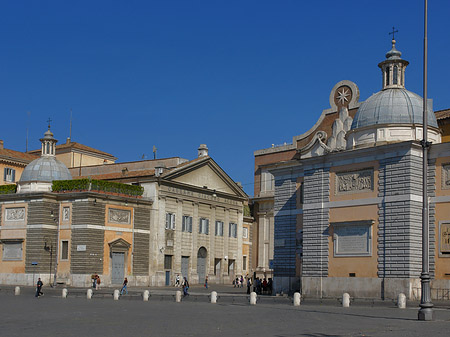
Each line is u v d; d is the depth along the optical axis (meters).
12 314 35.06
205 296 55.75
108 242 73.06
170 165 90.00
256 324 28.61
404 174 45.91
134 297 54.31
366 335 24.06
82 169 98.56
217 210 89.56
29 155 100.00
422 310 30.58
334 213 50.34
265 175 85.00
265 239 84.38
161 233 79.44
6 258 75.31
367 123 49.94
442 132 54.34
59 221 73.69
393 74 52.16
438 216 45.38
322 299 49.00
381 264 46.53
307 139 76.56
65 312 36.59
